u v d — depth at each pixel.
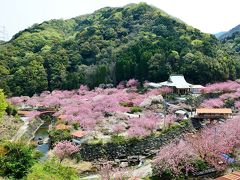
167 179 42.25
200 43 131.50
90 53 142.62
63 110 83.44
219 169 43.22
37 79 118.81
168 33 147.62
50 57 131.62
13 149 29.41
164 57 115.38
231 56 134.12
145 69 114.75
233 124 57.72
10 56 141.12
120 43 150.38
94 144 55.62
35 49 157.88
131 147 57.47
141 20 172.25
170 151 43.91
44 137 69.88
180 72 110.88
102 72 119.38
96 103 84.69
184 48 122.75
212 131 55.69
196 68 110.06
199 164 43.59
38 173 30.48
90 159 54.28
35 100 103.25
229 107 88.00
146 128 63.66
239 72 122.25
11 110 79.94
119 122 70.31
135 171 46.78
